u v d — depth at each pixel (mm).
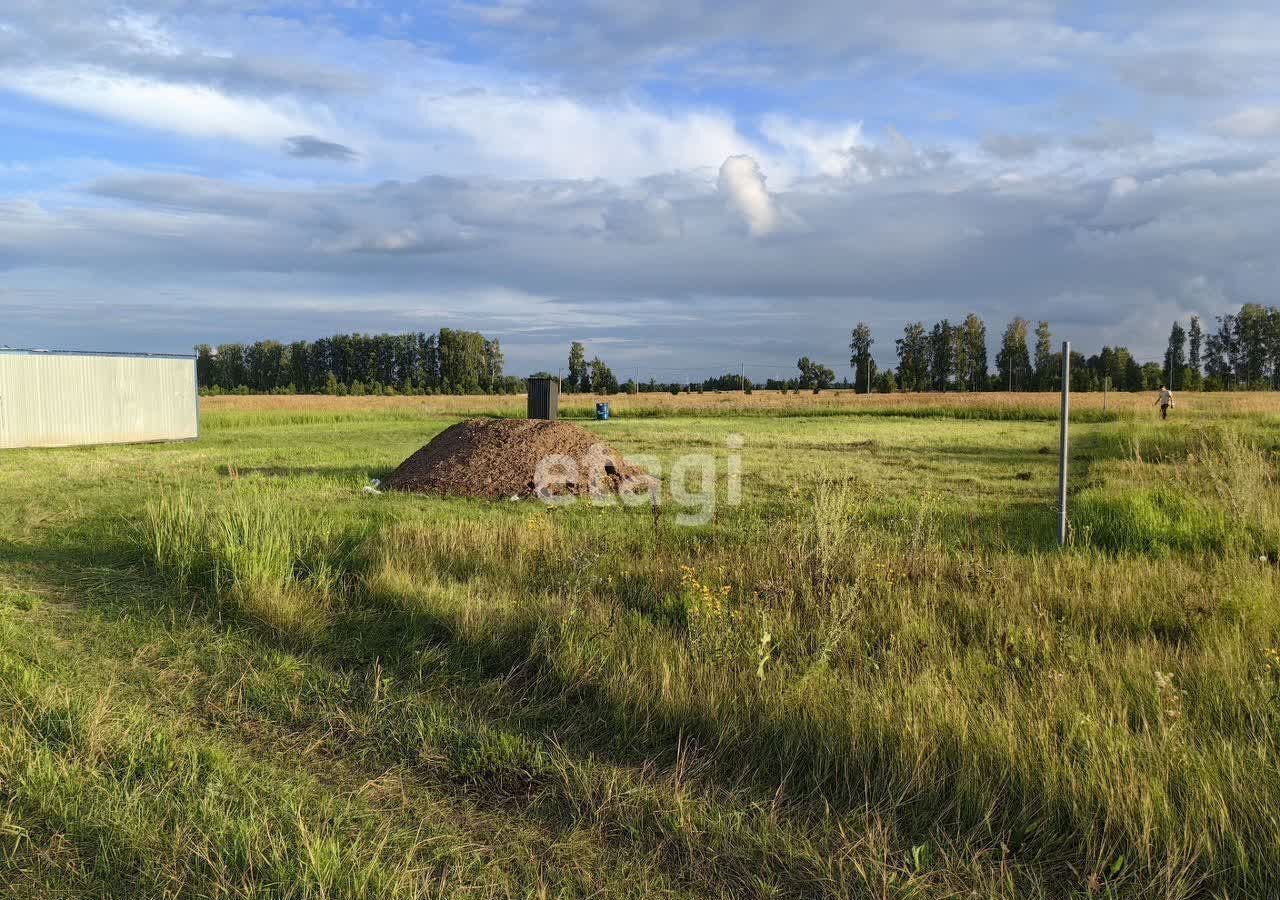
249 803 3176
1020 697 3902
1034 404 39906
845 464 16750
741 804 3238
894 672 4285
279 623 5371
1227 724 3732
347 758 3678
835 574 6195
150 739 3713
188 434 24641
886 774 3322
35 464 16688
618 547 7625
